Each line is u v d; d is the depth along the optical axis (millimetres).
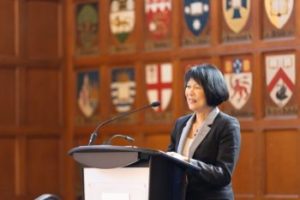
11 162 13539
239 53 11805
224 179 6332
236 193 11648
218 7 12031
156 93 12727
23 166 13602
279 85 11398
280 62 11398
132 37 13055
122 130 13031
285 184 11258
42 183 13727
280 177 11312
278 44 11398
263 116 11508
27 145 13680
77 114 13734
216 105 6742
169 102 12578
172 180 5918
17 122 13625
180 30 12461
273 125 11383
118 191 5887
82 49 13695
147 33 12875
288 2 11328
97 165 5832
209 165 6320
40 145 13773
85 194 6055
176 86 12484
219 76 6688
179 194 6035
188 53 12352
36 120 13773
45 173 13766
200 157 6590
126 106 13086
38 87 13820
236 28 11859
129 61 13062
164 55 12633
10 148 13555
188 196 6508
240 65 11805
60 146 13883
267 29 11555
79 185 13648
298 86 11203
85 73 13656
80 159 5895
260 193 11445
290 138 11250
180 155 6320
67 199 13742
